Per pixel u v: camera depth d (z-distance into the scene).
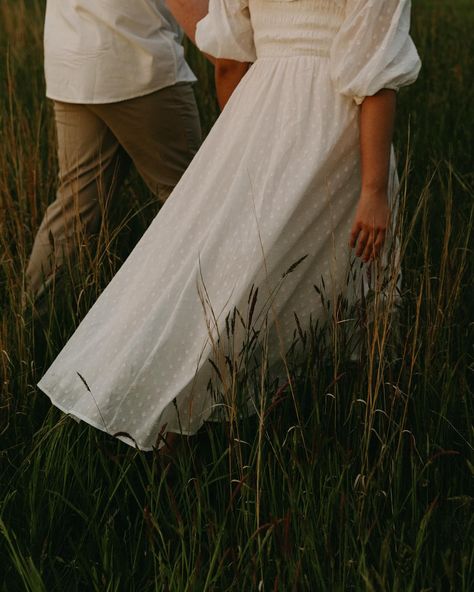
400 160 3.64
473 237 2.90
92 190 2.98
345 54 2.07
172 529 1.95
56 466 2.11
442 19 6.11
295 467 1.96
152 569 1.92
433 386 2.25
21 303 2.65
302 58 2.15
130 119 2.89
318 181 2.13
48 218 2.96
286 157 2.12
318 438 1.99
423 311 2.45
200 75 4.60
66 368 2.23
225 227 2.12
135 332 2.14
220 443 2.21
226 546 1.89
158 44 2.83
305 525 1.80
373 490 1.95
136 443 2.01
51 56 2.89
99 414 2.10
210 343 2.08
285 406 2.19
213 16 2.29
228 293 2.10
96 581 1.82
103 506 2.12
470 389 2.41
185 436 2.24
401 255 2.17
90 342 2.25
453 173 3.41
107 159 2.99
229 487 2.05
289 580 1.75
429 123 4.09
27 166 3.33
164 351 2.09
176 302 2.12
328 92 2.14
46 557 1.97
